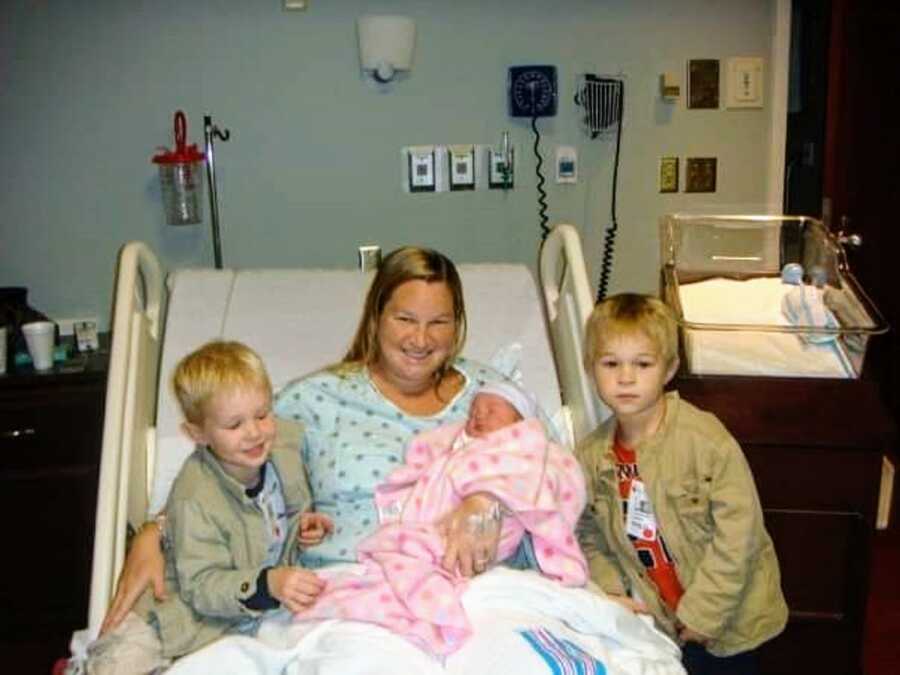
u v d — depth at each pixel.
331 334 2.01
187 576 1.41
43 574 2.46
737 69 2.91
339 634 1.29
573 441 1.90
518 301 2.09
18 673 2.38
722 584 1.49
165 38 2.65
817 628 1.94
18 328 2.49
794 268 2.20
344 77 2.76
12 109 2.62
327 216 2.83
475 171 2.87
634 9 2.85
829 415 1.86
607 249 2.97
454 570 1.38
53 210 2.69
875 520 1.91
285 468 1.57
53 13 2.59
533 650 1.22
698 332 1.96
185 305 2.02
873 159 3.27
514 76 2.81
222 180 2.76
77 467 2.43
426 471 1.54
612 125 2.90
